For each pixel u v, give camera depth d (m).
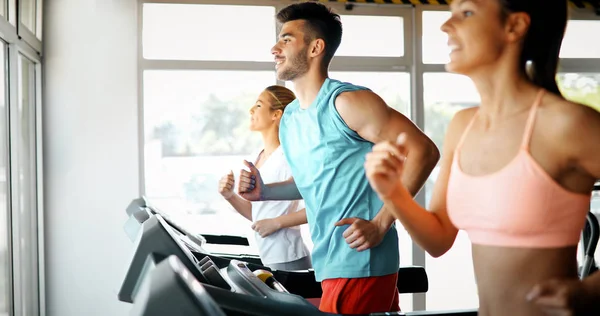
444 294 6.25
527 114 1.29
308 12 2.46
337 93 2.33
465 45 1.34
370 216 2.33
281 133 2.55
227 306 1.75
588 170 1.25
